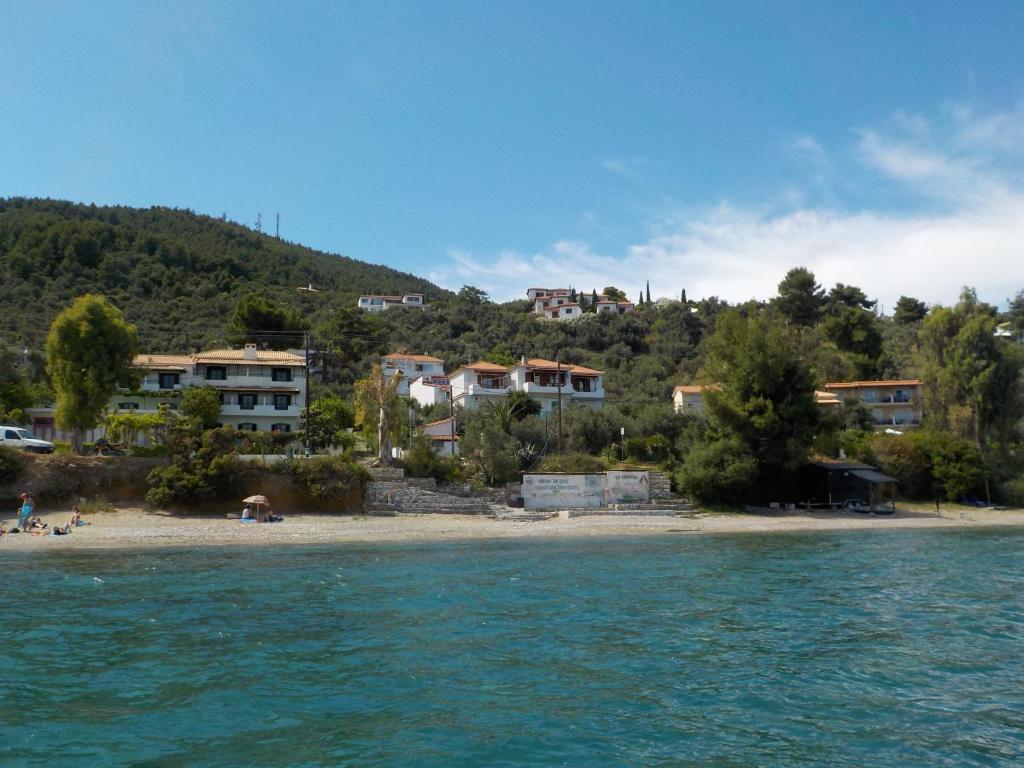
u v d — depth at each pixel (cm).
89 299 5653
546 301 18900
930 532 5362
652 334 14825
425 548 4222
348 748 1280
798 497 6919
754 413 6569
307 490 5534
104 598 2633
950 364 7962
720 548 4266
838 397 9519
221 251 19638
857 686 1652
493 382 9238
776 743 1317
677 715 1460
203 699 1541
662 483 6456
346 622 2270
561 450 7069
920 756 1266
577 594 2744
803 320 13750
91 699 1536
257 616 2352
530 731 1367
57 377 5478
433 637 2089
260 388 7912
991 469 7288
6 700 1522
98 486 5225
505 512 5797
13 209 18125
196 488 5150
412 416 8038
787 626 2238
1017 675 1742
